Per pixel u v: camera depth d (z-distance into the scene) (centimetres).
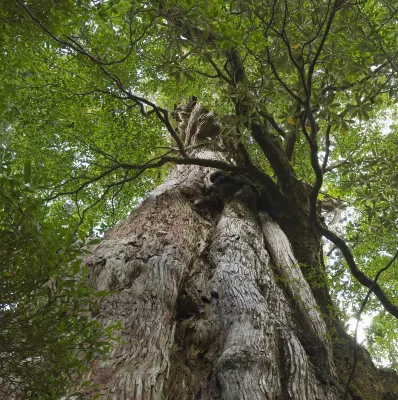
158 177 1229
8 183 244
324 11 555
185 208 749
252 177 845
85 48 926
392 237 821
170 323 441
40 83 1040
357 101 573
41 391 251
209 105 1292
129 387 337
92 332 261
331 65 574
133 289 472
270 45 565
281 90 589
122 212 1148
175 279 501
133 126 1120
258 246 639
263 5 570
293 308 552
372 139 1194
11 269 239
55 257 243
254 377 386
